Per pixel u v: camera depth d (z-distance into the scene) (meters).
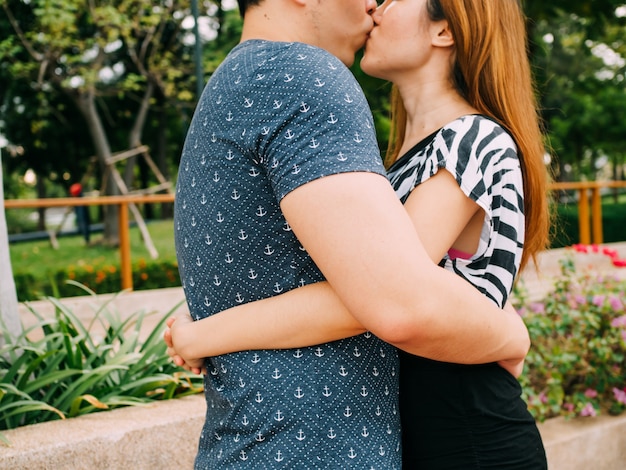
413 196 1.19
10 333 2.76
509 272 1.24
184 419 2.31
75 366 2.69
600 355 3.32
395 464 1.09
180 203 1.16
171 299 6.53
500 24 1.32
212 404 1.16
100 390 2.62
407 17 1.35
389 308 0.94
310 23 1.20
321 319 1.03
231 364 1.09
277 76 1.02
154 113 22.58
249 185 1.04
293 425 1.04
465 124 1.20
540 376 3.61
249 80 1.04
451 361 1.09
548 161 1.74
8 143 21.88
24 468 2.00
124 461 2.18
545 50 7.62
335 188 0.95
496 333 1.08
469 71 1.32
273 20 1.19
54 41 12.45
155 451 2.24
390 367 1.13
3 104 19.61
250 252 1.06
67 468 2.07
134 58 14.48
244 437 1.07
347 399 1.06
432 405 1.24
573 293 3.79
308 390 1.04
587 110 20.59
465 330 1.02
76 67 13.84
